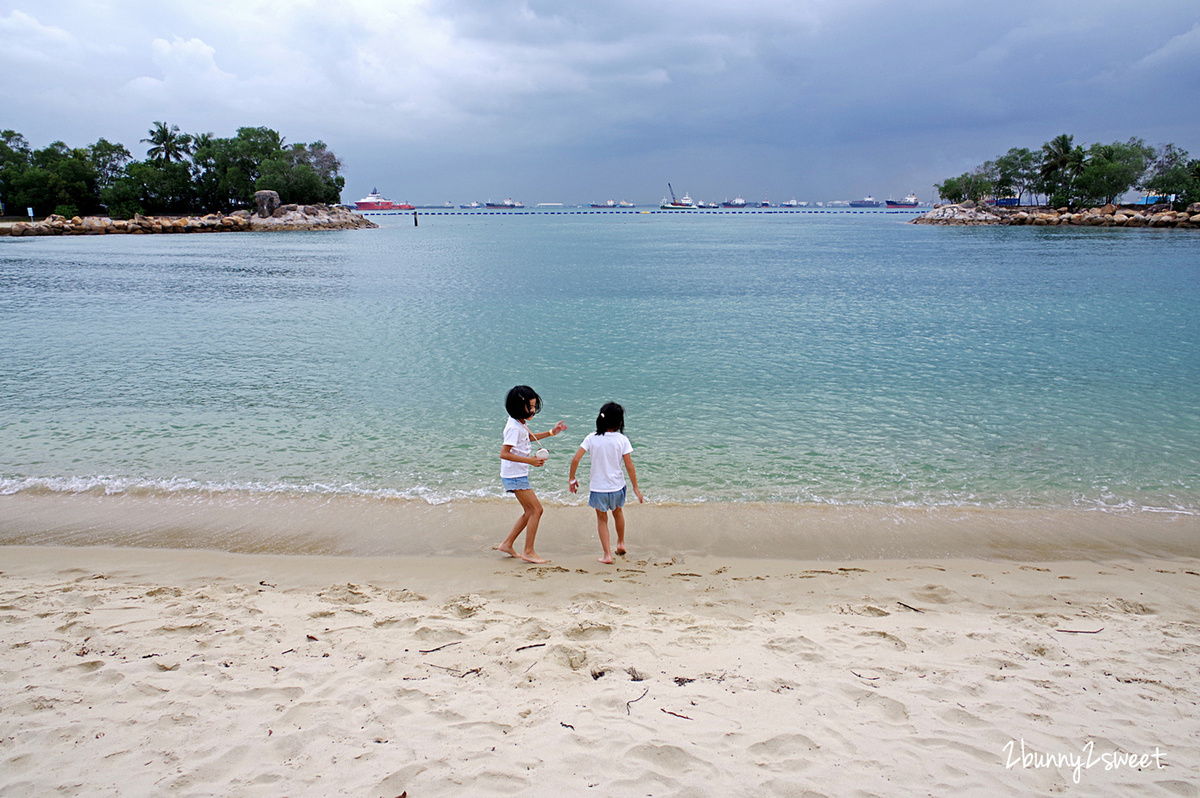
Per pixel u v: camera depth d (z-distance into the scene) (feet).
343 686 12.67
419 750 10.66
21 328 62.69
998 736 11.31
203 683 12.76
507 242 254.68
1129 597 18.28
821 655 14.32
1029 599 18.08
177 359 49.75
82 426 33.81
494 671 13.34
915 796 9.69
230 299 85.87
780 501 25.43
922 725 11.60
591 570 20.04
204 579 19.24
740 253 187.73
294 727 11.28
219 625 15.60
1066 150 358.64
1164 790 9.93
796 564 20.56
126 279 110.22
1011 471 28.30
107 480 27.12
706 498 25.71
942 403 38.24
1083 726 11.69
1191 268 122.11
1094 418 35.24
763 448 31.09
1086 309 75.10
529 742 10.86
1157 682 13.37
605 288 101.19
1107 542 22.13
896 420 35.22
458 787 9.73
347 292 94.63
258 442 31.76
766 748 10.78
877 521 23.72
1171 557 21.07
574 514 24.50
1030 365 47.88
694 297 90.17
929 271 125.80
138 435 32.60
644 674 13.34
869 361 49.70
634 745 10.76
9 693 12.25
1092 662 14.25
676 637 15.14
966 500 25.49
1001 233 279.28
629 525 23.39
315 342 56.85
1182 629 16.16
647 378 44.37
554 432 21.24
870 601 17.88
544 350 53.83
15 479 27.09
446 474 28.07
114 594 17.69
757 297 89.92
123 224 283.38
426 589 18.56
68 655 13.89
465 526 23.41
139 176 321.32
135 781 9.83
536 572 19.88
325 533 22.72
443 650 14.32
